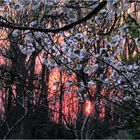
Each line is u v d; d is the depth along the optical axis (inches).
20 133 872.9
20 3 237.0
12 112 542.0
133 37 290.7
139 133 489.4
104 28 285.7
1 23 135.9
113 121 527.8
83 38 307.6
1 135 457.7
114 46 323.0
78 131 446.9
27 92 385.4
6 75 311.9
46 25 256.7
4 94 476.4
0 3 235.6
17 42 297.6
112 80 323.3
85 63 313.9
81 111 466.9
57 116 766.5
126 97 296.5
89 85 323.0
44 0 223.1
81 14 184.1
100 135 615.2
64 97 451.5
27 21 274.8
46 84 408.2
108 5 128.6
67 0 175.8
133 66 318.0
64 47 305.4
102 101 365.4
